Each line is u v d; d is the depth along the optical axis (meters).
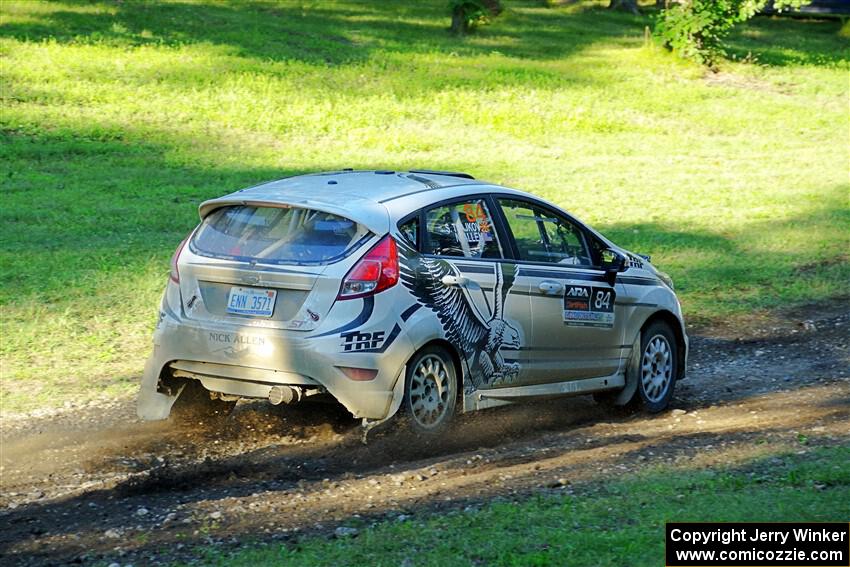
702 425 21.81
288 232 19.17
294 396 18.52
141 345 27.84
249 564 13.34
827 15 128.50
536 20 115.75
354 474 18.19
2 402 23.03
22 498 17.22
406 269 19.08
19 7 86.56
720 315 33.72
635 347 23.52
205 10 98.06
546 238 22.08
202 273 19.38
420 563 13.11
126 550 14.34
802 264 40.38
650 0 144.38
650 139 67.44
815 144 68.56
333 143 59.91
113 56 74.19
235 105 65.25
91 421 21.89
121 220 42.34
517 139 64.94
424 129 64.88
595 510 14.95
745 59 94.31
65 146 54.12
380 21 104.75
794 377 26.83
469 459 18.66
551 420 22.75
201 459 19.42
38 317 29.42
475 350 20.19
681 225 45.78
